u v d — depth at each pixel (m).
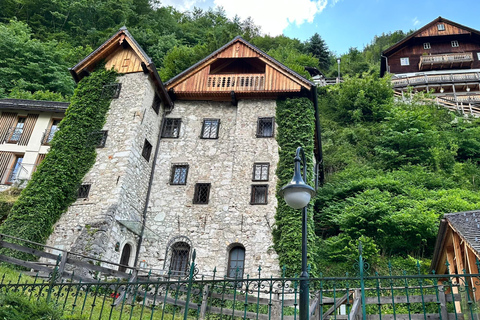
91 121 19.47
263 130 20.14
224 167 19.62
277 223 17.33
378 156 28.25
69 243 16.39
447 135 30.77
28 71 33.75
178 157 20.25
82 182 18.02
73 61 38.28
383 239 18.88
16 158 23.84
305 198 7.02
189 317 10.76
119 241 16.81
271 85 20.70
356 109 35.59
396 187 22.34
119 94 20.16
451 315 9.34
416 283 14.95
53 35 43.78
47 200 16.89
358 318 9.48
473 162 29.11
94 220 16.53
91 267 11.49
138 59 20.84
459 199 19.83
